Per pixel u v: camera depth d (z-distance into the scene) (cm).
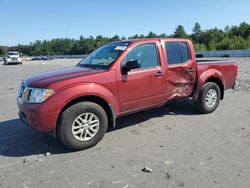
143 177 381
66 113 458
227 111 709
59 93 450
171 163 421
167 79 591
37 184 373
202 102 666
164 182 367
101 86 491
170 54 602
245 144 487
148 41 568
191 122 621
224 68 717
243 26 9456
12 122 673
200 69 659
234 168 400
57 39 13775
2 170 416
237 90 1009
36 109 445
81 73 495
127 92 528
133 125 609
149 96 564
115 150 477
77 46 11950
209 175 381
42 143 524
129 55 534
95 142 492
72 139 466
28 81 499
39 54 13875
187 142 503
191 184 360
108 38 10956
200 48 7969
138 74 540
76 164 429
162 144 496
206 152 456
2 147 510
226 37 8294
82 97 480
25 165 431
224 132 550
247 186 353
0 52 13688
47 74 517
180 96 629
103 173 396
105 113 499
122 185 363
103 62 542
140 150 473
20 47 14588
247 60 2998
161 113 697
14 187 367
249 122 611
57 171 407
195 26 11006
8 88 1289
